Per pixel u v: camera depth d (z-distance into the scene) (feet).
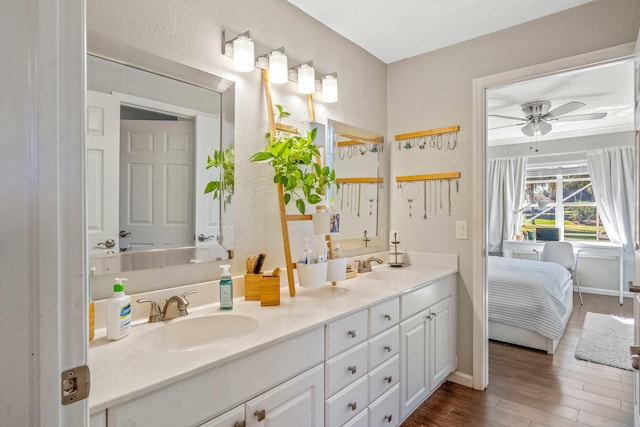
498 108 12.84
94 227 3.97
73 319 1.66
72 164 1.66
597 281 16.51
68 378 1.64
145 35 4.35
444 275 7.18
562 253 15.93
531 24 6.89
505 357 9.23
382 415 5.34
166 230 4.56
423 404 6.82
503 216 18.62
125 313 3.71
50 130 1.57
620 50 5.94
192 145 4.83
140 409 2.62
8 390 1.46
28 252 1.51
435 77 8.17
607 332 11.06
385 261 8.66
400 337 5.82
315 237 6.71
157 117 4.48
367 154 8.23
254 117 5.62
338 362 4.48
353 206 7.82
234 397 3.26
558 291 10.50
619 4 5.99
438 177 8.09
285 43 6.19
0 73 1.45
